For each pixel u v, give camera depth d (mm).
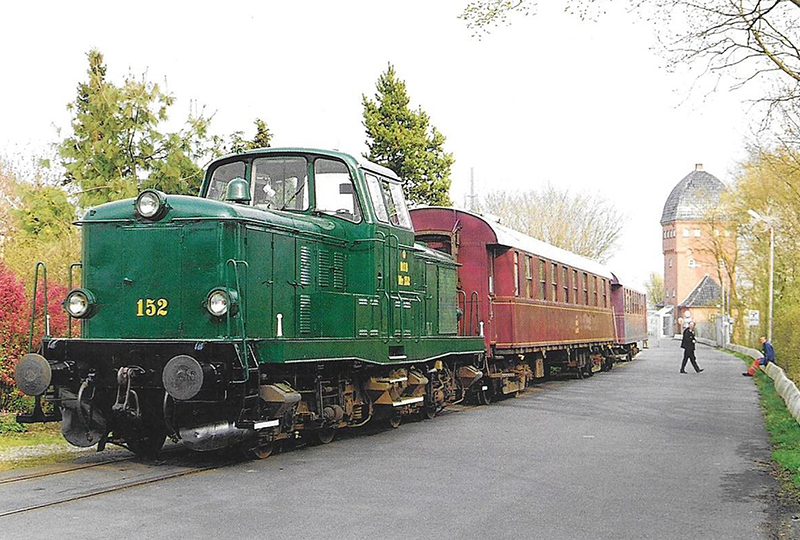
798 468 10219
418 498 8492
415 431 13867
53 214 18875
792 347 24969
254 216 10758
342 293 12383
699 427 14648
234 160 12930
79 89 21344
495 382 19594
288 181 12672
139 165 19391
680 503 8453
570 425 14703
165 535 6934
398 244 13977
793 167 24984
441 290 16344
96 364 10203
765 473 10219
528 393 21859
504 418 15867
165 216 10523
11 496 8367
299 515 7699
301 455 11203
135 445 10914
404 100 36969
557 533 7180
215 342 9680
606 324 31422
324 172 12734
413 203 36531
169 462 10570
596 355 30391
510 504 8258
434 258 16016
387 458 10953
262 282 10812
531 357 22938
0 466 10203
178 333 10367
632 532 7250
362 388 13328
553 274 23938
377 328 13055
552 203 62812
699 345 72750
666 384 25031
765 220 35062
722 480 9734
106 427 10430
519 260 20406
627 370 32781
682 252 102562
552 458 11055
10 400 13547
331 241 12469
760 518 7883
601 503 8367
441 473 9875
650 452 11695
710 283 99125
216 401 9695
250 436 10328
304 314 11719
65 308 10734
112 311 10656
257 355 10109
